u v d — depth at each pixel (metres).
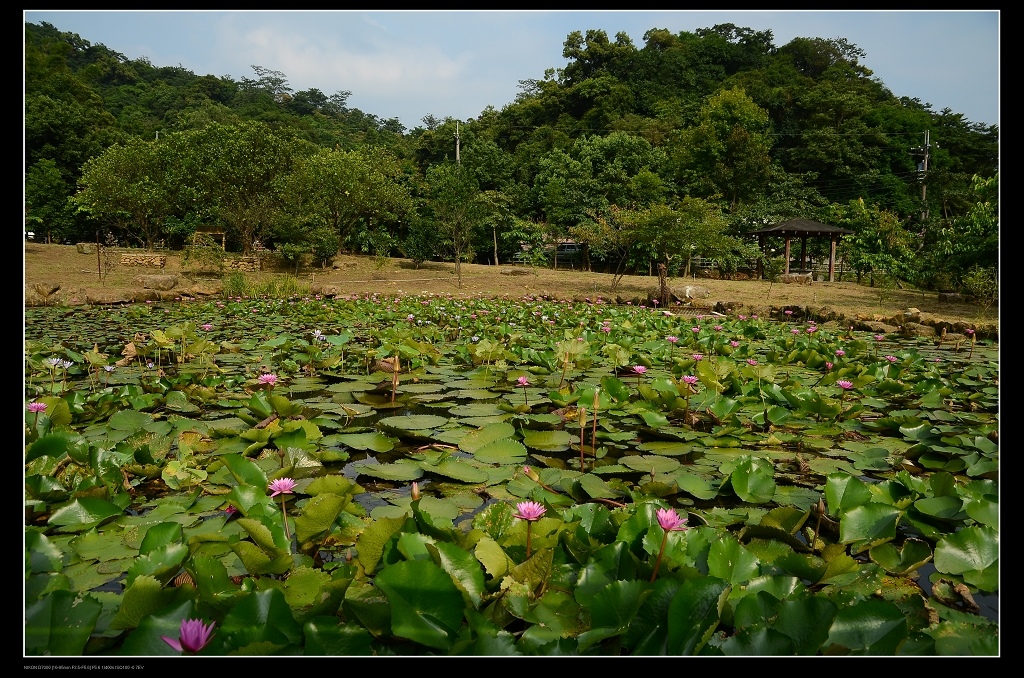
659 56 48.47
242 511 2.14
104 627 1.61
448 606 1.49
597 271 26.38
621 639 1.47
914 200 32.62
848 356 6.93
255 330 8.82
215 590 1.65
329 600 1.57
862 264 19.84
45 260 19.05
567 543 1.91
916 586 1.98
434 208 19.84
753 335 8.72
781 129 41.75
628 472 3.06
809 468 3.12
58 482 2.47
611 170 29.86
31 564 1.79
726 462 3.15
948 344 8.58
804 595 1.71
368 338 7.79
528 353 5.94
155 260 19.97
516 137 45.25
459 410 4.21
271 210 21.09
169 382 4.56
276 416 3.57
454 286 18.73
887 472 3.07
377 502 2.59
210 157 20.20
